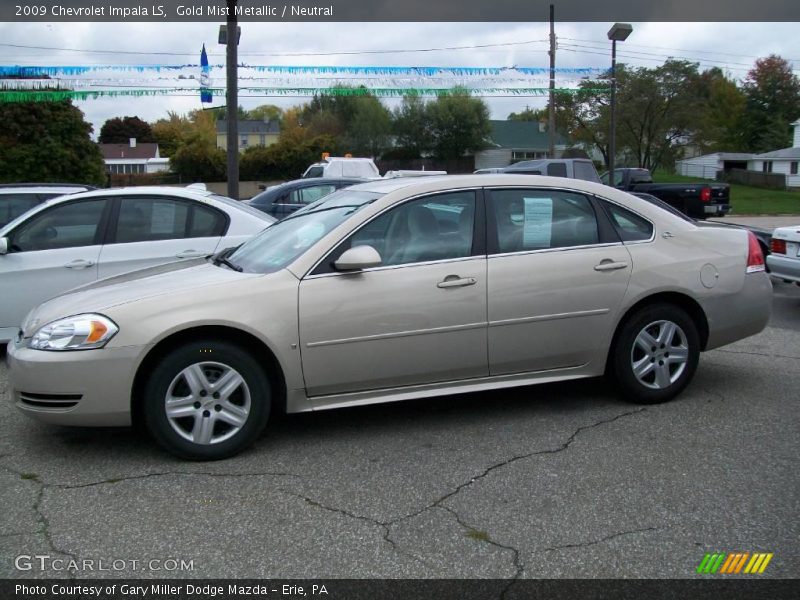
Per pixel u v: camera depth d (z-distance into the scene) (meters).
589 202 5.14
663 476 4.11
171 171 51.56
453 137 54.06
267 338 4.34
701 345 5.46
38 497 3.91
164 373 4.25
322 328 4.44
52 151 38.91
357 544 3.42
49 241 6.78
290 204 13.58
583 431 4.81
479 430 4.86
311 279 4.48
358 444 4.64
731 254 5.40
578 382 5.92
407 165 52.50
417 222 4.77
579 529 3.53
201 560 3.29
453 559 3.29
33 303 6.65
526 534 3.49
